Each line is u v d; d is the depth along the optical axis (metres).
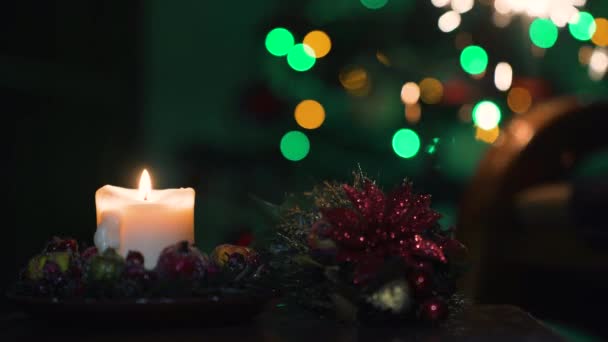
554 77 3.16
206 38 3.66
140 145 3.14
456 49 2.83
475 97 2.76
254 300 0.81
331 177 3.04
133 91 3.12
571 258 1.93
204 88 3.63
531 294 2.10
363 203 0.86
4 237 2.47
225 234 2.78
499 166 2.15
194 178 3.12
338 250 0.84
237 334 0.77
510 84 2.55
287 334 0.78
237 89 3.38
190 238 0.87
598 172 1.71
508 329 0.83
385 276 0.82
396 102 3.05
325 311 0.89
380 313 0.83
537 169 2.16
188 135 3.54
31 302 0.77
